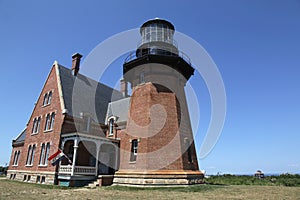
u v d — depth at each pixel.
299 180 26.41
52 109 23.98
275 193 14.77
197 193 14.05
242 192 15.05
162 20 22.84
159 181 16.95
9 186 17.59
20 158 26.59
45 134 23.39
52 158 20.17
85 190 15.41
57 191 14.73
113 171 21.80
